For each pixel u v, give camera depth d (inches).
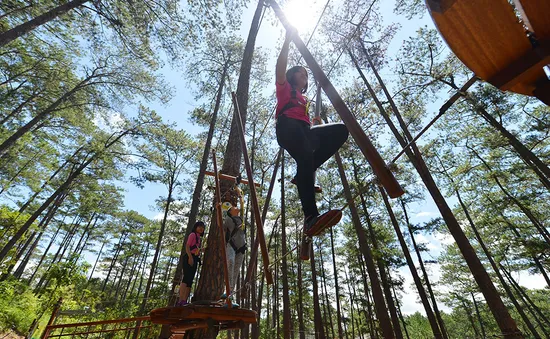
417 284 610.2
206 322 140.6
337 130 72.0
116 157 937.5
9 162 878.4
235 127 249.1
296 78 79.4
